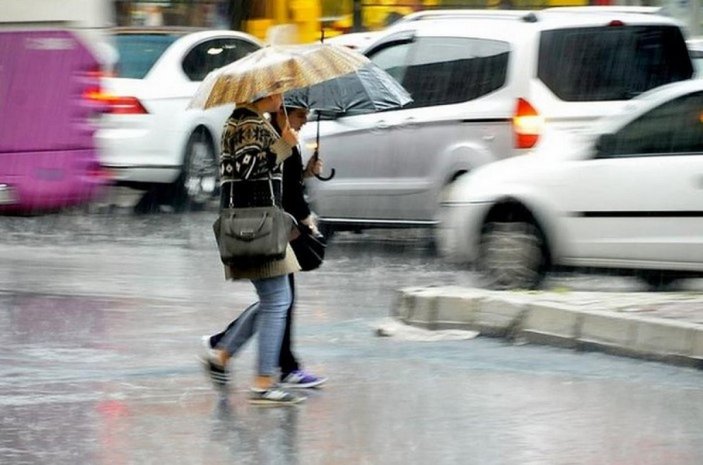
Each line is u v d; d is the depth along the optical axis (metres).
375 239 40.38
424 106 35.84
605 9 36.97
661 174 28.55
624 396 21.11
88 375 22.92
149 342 25.58
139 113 43.28
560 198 29.45
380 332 26.19
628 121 29.08
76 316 28.14
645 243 28.75
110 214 44.72
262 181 20.53
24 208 41.66
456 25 35.91
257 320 21.64
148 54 44.94
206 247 38.41
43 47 41.41
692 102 28.61
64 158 41.91
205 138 45.41
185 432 19.33
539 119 34.09
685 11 55.41
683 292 28.53
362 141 36.66
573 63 34.62
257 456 18.11
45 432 19.39
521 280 29.98
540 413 20.16
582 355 24.03
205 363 21.86
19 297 30.33
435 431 19.22
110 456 18.17
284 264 20.77
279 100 20.78
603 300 25.77
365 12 60.31
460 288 28.08
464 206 30.56
